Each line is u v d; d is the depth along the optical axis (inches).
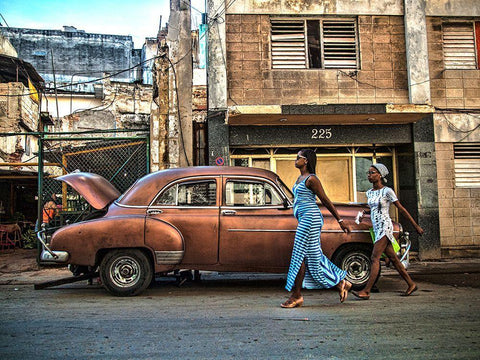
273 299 228.2
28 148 814.5
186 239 248.1
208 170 261.1
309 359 128.3
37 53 1467.8
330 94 430.3
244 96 423.2
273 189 257.3
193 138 438.3
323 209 259.4
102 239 238.2
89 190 261.1
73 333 157.4
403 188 442.0
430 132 429.1
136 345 142.4
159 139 419.2
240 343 143.9
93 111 1071.0
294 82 428.1
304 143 424.2
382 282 295.0
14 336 153.9
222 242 248.1
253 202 256.4
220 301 222.2
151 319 179.0
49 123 971.3
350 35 442.0
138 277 239.9
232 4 428.8
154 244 237.5
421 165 424.5
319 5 435.5
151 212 250.1
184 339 148.9
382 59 438.9
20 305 213.9
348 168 444.1
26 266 376.8
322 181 441.1
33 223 671.8
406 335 152.9
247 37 428.8
